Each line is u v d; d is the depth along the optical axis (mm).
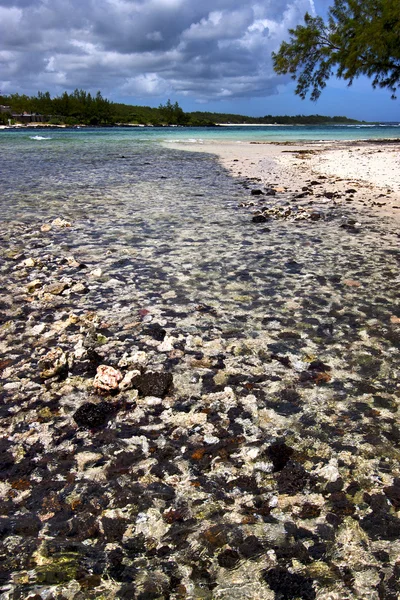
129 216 9602
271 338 4223
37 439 2904
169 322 4562
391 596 1861
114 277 5879
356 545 2109
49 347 4086
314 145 37000
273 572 1977
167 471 2607
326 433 2930
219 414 3135
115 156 25625
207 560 2039
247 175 17047
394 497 2391
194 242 7539
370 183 14273
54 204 10938
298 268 6211
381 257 6652
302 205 10828
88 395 3381
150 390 3357
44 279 5801
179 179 15773
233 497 2418
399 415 3111
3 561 2035
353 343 4121
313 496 2414
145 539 2152
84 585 1913
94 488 2486
